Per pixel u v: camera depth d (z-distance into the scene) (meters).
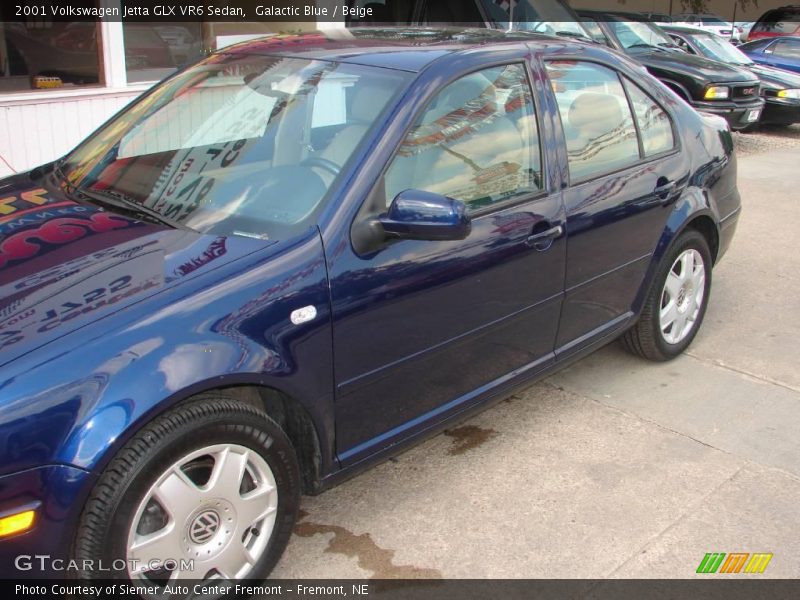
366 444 2.86
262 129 3.00
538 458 3.49
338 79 3.02
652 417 3.87
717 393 4.12
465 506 3.15
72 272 2.39
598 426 3.77
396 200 2.62
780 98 11.98
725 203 4.43
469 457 3.49
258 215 2.68
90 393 2.10
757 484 3.35
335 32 3.63
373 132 2.78
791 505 3.22
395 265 2.72
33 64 6.59
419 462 3.45
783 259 6.26
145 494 2.18
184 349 2.25
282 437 2.50
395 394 2.89
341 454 2.79
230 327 2.35
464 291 2.96
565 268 3.38
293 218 2.65
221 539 2.42
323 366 2.59
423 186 2.88
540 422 3.80
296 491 2.61
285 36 3.60
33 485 2.03
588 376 4.28
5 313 2.22
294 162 2.85
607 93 3.74
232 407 2.35
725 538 3.01
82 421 2.08
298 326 2.50
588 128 3.57
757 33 16.62
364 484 3.28
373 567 2.80
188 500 2.28
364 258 2.65
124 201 2.88
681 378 4.28
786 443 3.67
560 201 3.32
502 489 3.27
